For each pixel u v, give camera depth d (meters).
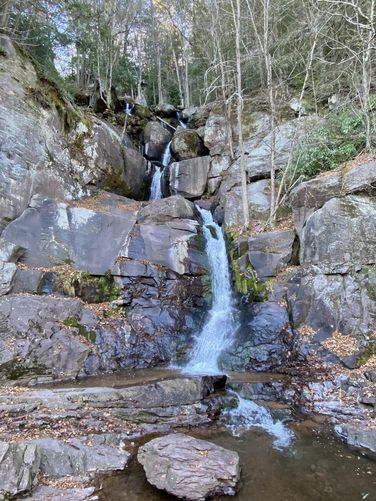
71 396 5.42
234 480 3.99
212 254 10.98
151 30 27.31
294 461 4.60
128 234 10.12
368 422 5.43
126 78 25.14
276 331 8.23
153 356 8.12
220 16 14.68
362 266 7.79
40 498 3.66
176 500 3.79
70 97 12.80
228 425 5.63
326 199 9.18
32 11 13.59
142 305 9.16
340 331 7.56
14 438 4.47
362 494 3.93
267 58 11.48
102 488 3.93
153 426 5.35
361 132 9.98
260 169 12.75
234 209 12.02
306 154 10.70
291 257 9.49
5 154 9.41
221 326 9.23
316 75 13.73
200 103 22.31
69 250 9.38
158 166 16.38
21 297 7.73
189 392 5.96
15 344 7.00
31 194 9.72
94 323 8.12
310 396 6.19
